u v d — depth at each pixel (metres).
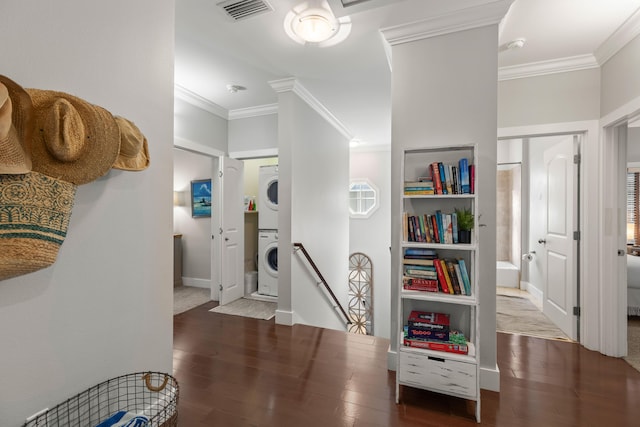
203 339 2.67
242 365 2.18
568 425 1.56
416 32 2.04
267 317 3.31
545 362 2.25
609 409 1.69
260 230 4.37
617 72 2.23
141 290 1.39
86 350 1.18
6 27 0.94
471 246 1.74
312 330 2.90
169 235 1.53
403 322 2.10
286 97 3.05
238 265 4.09
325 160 4.03
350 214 6.30
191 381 1.96
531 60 2.54
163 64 1.50
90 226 1.18
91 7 1.18
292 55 2.47
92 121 1.03
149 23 1.43
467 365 1.65
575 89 2.53
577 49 2.36
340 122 4.39
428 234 1.89
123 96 1.30
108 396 1.25
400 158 2.09
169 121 1.53
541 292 4.02
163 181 1.50
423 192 1.90
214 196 4.00
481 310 1.93
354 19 1.98
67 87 1.09
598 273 2.46
